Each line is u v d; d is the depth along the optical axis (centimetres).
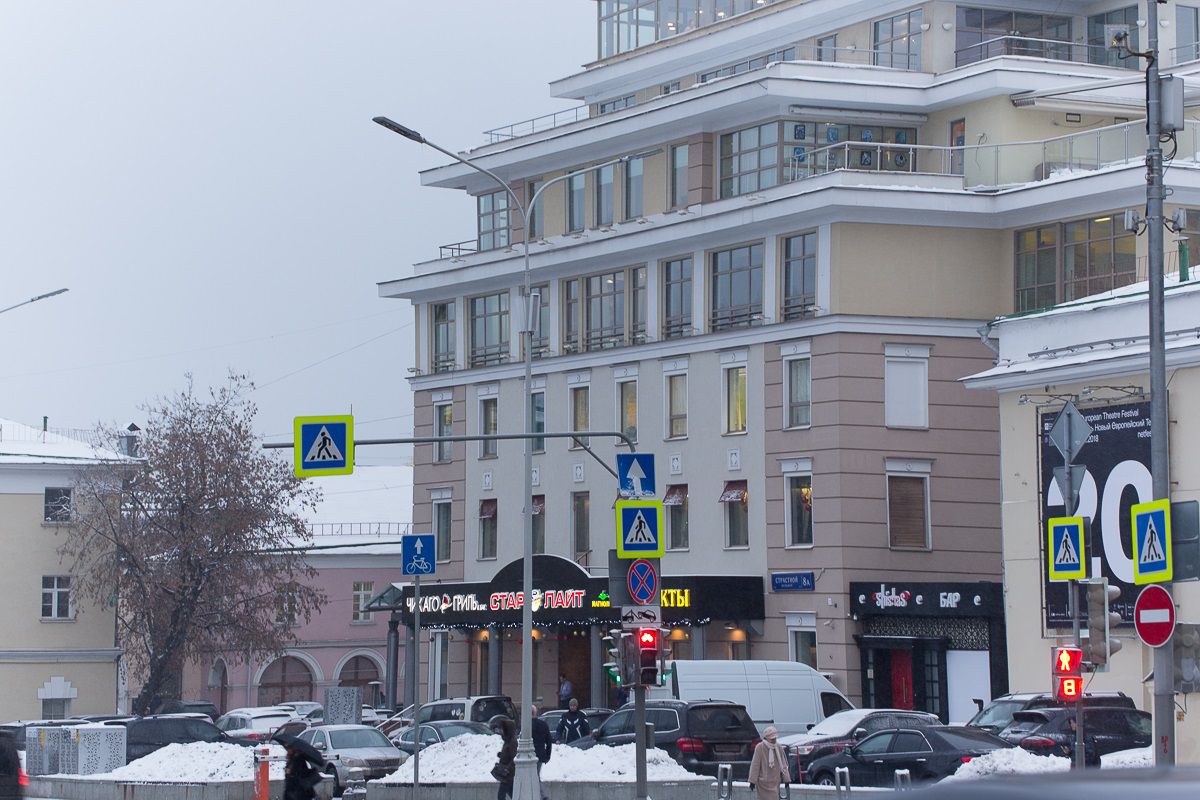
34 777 4753
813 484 5841
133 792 4434
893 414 5816
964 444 5878
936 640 5384
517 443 7094
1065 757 3559
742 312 6184
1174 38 6375
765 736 3275
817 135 6128
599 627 6288
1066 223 5747
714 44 7088
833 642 5697
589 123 6769
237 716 6519
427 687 7375
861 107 6134
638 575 3200
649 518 3216
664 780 3750
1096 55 6456
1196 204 5544
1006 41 6412
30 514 7669
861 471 5753
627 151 6706
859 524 5734
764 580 5994
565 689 6153
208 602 6975
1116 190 5519
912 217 5850
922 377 5859
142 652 7644
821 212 5822
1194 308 4219
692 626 6038
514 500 7088
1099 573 4447
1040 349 4719
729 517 6175
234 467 7044
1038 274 5825
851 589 5675
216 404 7188
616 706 6359
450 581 7362
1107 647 2755
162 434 7106
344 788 4497
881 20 6525
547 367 6975
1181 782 513
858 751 3822
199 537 6919
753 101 6072
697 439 6303
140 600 6925
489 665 6869
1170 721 2416
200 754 4591
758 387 6075
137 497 7062
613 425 6669
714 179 6350
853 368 5781
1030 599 4681
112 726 4888
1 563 7612
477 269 7225
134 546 6931
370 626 9450
